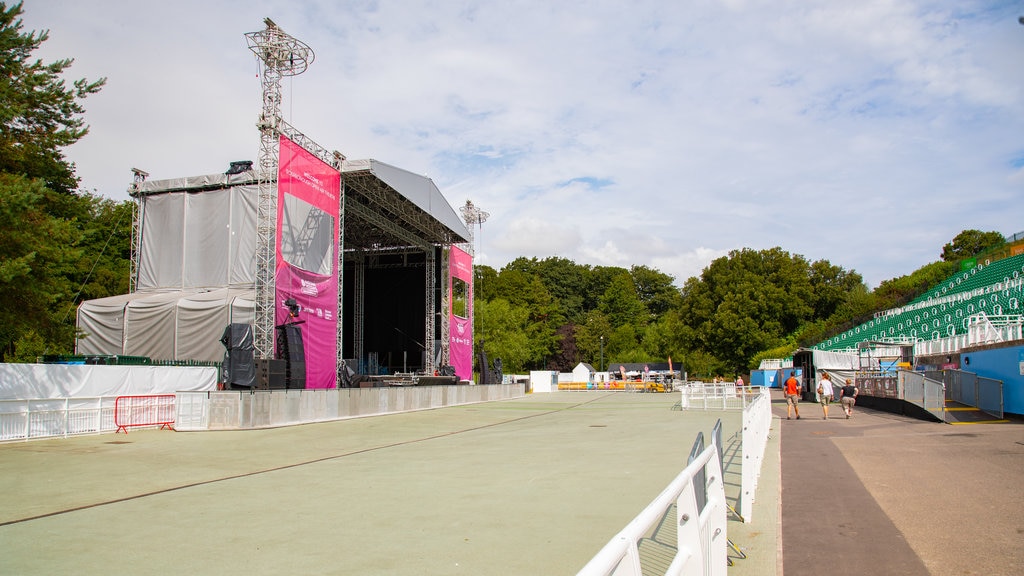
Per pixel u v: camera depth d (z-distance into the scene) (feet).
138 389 68.08
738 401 109.70
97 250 157.69
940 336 126.00
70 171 90.22
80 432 61.52
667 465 38.99
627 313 368.27
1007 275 140.15
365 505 28.17
